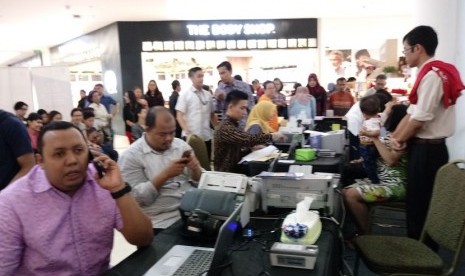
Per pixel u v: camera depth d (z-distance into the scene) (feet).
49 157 3.96
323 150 10.43
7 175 6.40
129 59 30.78
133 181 6.31
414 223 7.69
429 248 6.36
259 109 11.45
